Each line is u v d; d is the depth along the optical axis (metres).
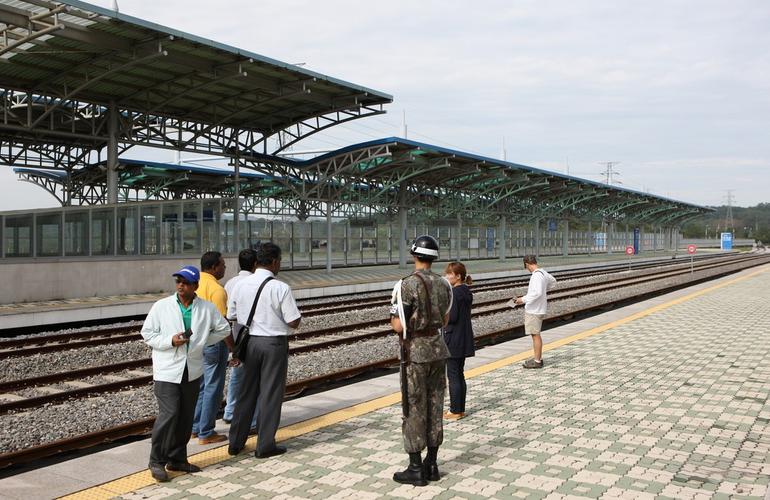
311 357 12.20
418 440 5.32
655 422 7.15
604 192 55.12
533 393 8.62
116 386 9.82
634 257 72.50
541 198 53.75
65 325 16.62
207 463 5.95
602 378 9.52
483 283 32.44
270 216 41.88
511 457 6.02
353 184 37.78
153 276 21.70
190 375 5.60
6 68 19.23
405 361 5.42
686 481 5.36
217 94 23.70
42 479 5.52
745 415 7.42
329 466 5.81
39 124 24.95
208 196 41.09
